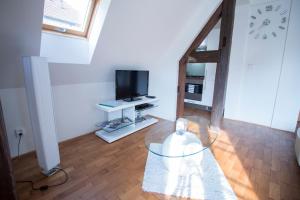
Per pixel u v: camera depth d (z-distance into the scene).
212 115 2.95
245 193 1.55
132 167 1.92
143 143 2.50
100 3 1.86
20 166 1.92
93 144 2.45
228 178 1.75
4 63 1.66
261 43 3.14
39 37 1.65
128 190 1.58
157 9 2.20
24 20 1.42
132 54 2.78
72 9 1.94
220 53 2.75
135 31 2.32
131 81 2.98
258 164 2.01
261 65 3.21
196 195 1.52
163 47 3.21
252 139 2.70
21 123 2.06
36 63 1.50
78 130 2.67
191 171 1.80
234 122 3.53
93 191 1.56
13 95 1.95
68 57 2.12
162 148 1.84
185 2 2.42
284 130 3.10
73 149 2.30
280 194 1.54
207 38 4.19
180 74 3.43
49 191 1.55
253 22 3.16
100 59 2.39
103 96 2.92
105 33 2.05
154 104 3.82
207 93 4.44
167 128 2.49
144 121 3.35
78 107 2.60
